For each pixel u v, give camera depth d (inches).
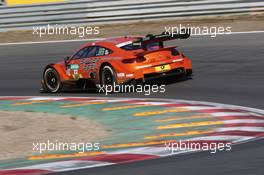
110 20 3351.4
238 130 1299.2
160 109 1630.2
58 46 3021.7
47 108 1811.0
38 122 1572.3
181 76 1950.1
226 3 3105.3
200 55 2410.2
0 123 1578.5
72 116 1640.0
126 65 1877.5
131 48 1918.1
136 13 3299.7
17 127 1517.0
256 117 1438.2
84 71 2014.0
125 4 3314.5
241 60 2231.8
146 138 1291.8
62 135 1393.9
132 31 3122.5
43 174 1013.2
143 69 1868.8
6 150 1261.1
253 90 1796.3
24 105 1913.1
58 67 2116.1
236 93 1779.0
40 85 2306.8
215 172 935.7
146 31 3073.3
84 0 3385.8
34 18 3496.6
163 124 1434.5
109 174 972.6
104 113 1649.9
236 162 997.8
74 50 2856.8
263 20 2950.3
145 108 1662.2
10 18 3570.4
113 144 1254.9
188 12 3179.1
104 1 3351.4
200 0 3149.6
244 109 1552.7
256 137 1211.9
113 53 1929.1
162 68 1892.2
